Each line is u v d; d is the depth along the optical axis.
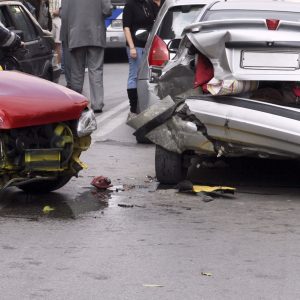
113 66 29.55
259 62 9.70
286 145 9.61
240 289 6.95
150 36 14.50
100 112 18.66
